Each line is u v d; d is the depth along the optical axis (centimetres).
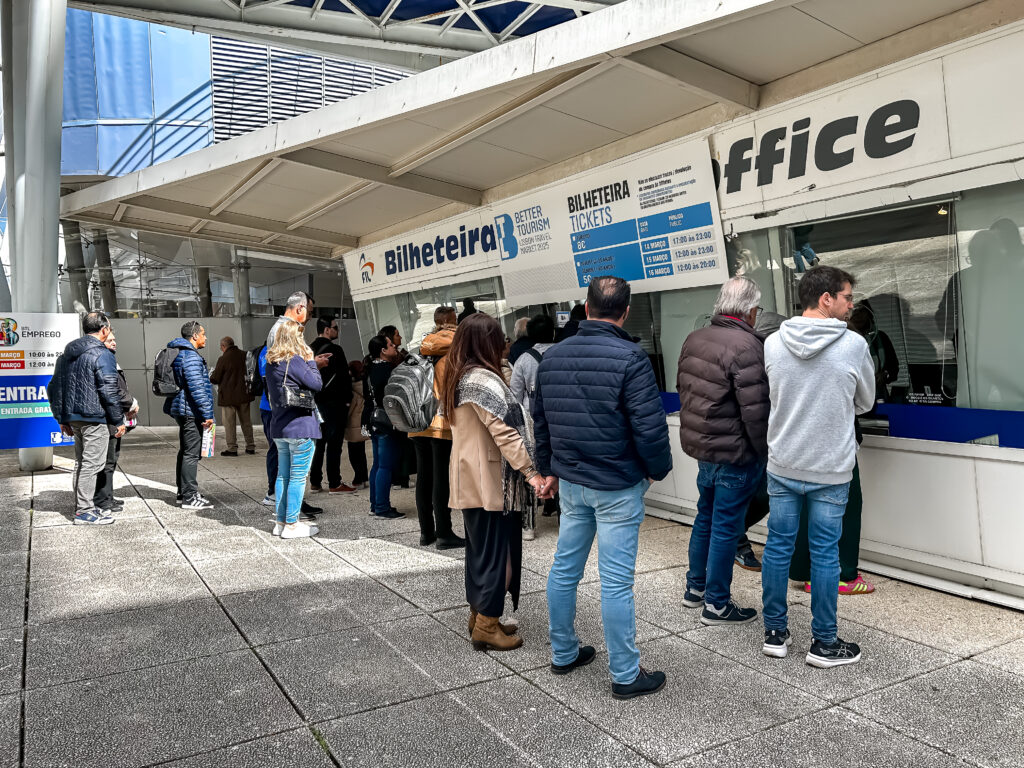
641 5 412
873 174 451
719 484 386
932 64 414
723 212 552
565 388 315
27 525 637
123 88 1534
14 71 916
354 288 1127
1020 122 381
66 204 930
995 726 284
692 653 358
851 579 432
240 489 815
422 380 534
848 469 329
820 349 326
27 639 385
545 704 310
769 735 281
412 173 747
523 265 762
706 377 378
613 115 568
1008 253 408
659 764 263
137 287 1603
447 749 275
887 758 264
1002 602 407
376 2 1170
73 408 628
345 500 743
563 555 329
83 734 288
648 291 634
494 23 1297
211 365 1625
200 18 1144
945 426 435
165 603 439
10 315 895
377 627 399
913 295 454
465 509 364
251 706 310
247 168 740
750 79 501
